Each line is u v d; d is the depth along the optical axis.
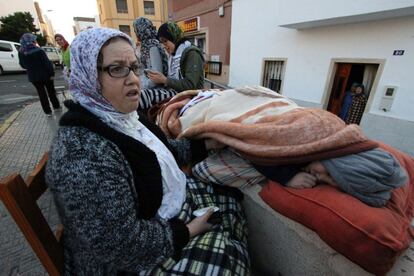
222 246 0.87
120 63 0.74
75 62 0.74
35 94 7.20
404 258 0.83
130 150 0.76
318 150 0.92
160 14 22.59
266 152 1.00
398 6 3.15
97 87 0.75
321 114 1.04
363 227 0.76
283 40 5.33
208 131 1.19
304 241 0.91
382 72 3.85
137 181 0.78
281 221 1.00
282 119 1.04
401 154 1.21
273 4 5.30
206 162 1.23
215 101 1.35
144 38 2.19
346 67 4.39
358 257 0.77
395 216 0.83
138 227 0.73
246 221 1.18
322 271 0.88
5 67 11.65
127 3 21.52
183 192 1.01
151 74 2.02
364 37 3.95
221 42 7.95
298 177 1.01
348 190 0.89
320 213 0.87
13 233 1.62
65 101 0.78
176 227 0.84
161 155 0.93
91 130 0.71
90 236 0.65
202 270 0.80
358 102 4.30
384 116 3.93
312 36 4.72
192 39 9.97
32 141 3.31
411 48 3.47
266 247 1.15
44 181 0.85
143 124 1.09
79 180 0.63
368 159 0.89
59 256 0.81
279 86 5.81
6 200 0.64
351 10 3.69
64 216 0.71
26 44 4.02
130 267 0.75
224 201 1.14
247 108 1.25
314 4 4.25
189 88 2.06
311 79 4.92
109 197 0.66
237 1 6.33
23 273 1.34
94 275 0.78
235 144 1.08
